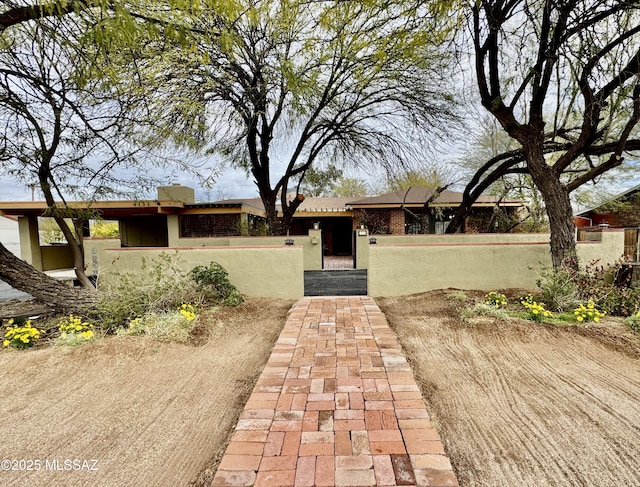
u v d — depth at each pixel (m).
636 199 15.73
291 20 5.78
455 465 2.21
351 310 5.91
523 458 2.27
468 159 15.05
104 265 7.56
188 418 2.85
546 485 2.04
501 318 5.04
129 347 4.29
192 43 3.56
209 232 16.03
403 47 5.82
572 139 7.85
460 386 3.28
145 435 2.62
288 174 12.29
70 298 5.79
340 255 21.67
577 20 5.00
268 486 1.94
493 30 5.26
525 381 3.36
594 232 8.16
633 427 2.59
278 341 4.35
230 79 8.12
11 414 2.91
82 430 2.68
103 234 20.33
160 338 4.55
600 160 11.43
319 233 13.51
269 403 2.85
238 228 14.78
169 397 3.20
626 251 9.01
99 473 2.21
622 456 2.27
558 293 5.53
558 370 3.58
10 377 3.59
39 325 5.59
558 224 6.30
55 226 19.41
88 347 4.27
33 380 3.53
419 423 2.55
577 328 4.59
